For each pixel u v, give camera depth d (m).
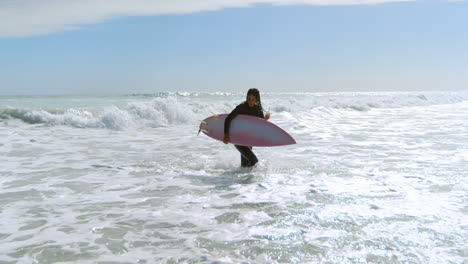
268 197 4.04
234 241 2.87
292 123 11.10
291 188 4.39
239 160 5.97
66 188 4.39
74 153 6.66
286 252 2.67
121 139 8.45
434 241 2.85
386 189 4.32
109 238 2.93
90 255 2.62
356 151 6.89
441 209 3.60
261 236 2.97
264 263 2.49
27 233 3.01
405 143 7.84
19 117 10.18
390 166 5.58
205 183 4.66
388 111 17.98
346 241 2.86
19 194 4.13
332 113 15.33
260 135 5.40
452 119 13.54
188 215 3.47
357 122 12.41
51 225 3.20
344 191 4.25
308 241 2.86
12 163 5.73
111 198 4.02
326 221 3.29
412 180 4.74
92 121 10.40
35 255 2.60
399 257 2.58
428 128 10.61
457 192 4.18
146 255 2.62
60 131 9.34
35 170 5.29
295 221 3.30
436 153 6.66
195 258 2.57
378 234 2.99
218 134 5.78
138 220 3.34
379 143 7.86
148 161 6.00
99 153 6.70
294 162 5.89
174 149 7.18
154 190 4.34
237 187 4.46
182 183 4.66
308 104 18.17
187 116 11.98
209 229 3.12
